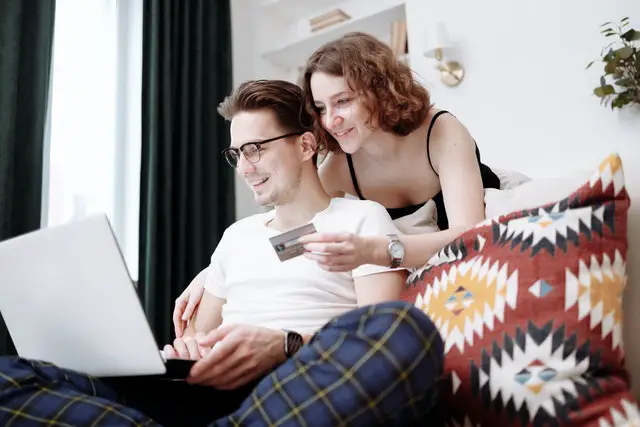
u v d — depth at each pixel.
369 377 0.60
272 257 1.10
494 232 0.84
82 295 0.73
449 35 2.38
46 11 2.05
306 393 0.62
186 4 2.67
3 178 1.86
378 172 1.37
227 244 1.21
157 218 2.35
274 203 1.12
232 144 1.13
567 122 2.06
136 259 2.35
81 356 0.77
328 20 2.94
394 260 0.93
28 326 0.81
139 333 0.71
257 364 0.78
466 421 0.70
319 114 1.24
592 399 0.63
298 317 1.01
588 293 0.69
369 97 1.19
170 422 0.80
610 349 0.66
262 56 3.17
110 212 2.33
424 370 0.62
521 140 2.16
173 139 2.55
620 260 0.72
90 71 2.32
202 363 0.75
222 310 1.16
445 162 1.23
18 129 1.96
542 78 2.13
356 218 1.08
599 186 0.74
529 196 1.21
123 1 2.51
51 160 2.14
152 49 2.44
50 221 2.12
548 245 0.73
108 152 2.35
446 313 0.79
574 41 2.07
